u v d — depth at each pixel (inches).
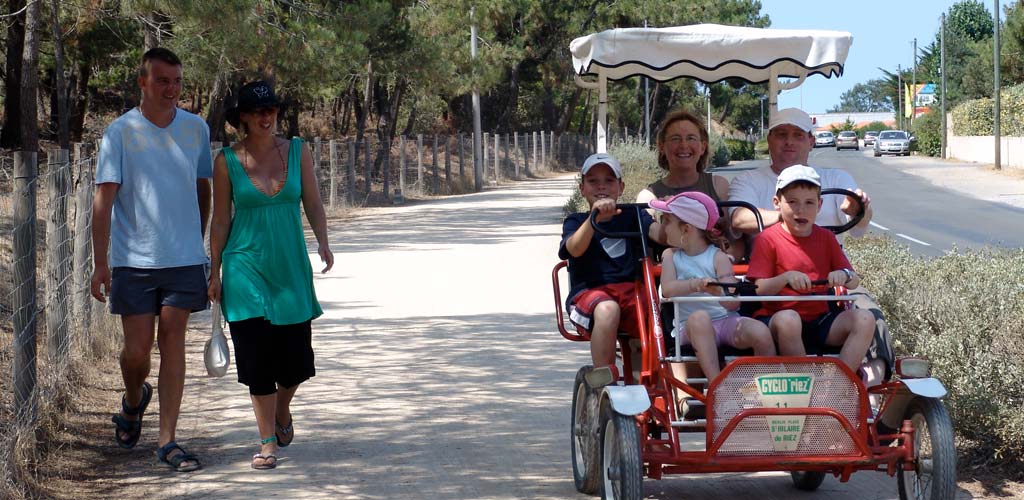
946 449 194.7
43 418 265.1
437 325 438.3
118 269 247.6
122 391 322.0
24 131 714.8
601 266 230.2
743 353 211.5
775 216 246.5
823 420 198.5
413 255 701.3
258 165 249.8
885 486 234.8
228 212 252.8
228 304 246.7
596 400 221.5
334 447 266.2
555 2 2084.2
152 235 245.9
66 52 1152.8
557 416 296.5
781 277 210.1
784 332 203.8
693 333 205.9
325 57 844.6
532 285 556.4
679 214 214.2
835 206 257.4
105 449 264.2
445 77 1416.1
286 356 257.0
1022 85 2244.1
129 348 249.1
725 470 204.2
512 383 335.9
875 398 217.5
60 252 311.7
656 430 225.0
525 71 2272.4
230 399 315.6
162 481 238.7
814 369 198.8
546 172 2127.2
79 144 382.3
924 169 2074.3
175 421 251.1
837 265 218.7
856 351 202.5
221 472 245.3
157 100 246.2
